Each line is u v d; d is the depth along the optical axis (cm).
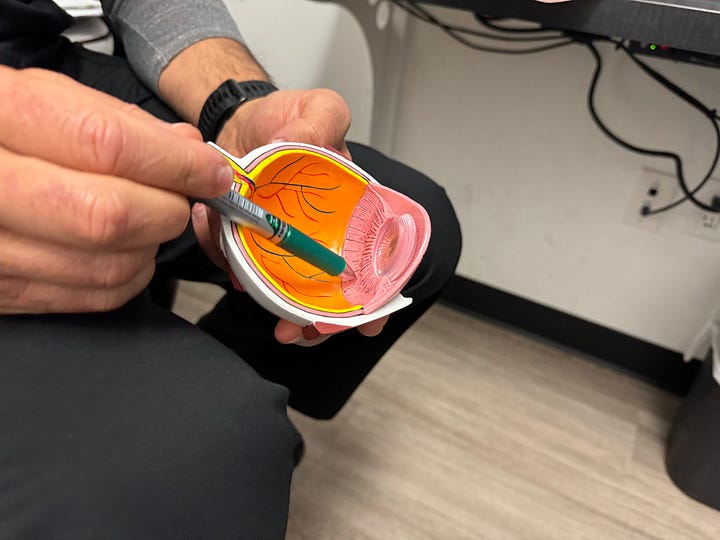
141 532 25
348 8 99
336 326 36
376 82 108
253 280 34
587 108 94
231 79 55
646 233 99
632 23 51
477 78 101
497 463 91
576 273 109
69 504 24
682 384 107
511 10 57
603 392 107
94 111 25
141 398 29
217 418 29
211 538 27
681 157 90
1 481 24
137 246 28
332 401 65
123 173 26
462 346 114
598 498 87
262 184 38
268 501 30
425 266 54
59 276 28
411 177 60
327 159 41
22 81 25
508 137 103
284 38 82
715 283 97
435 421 97
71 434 26
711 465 84
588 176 99
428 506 83
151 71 59
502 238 113
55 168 25
